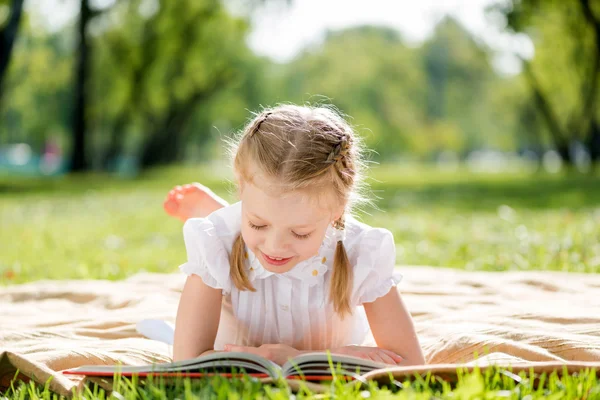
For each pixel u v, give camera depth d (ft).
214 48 91.30
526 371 6.42
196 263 7.68
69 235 25.67
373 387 5.90
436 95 152.05
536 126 132.05
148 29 84.38
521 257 17.76
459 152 189.47
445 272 14.52
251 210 6.74
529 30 88.12
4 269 17.66
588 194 44.42
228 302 7.97
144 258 20.03
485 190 51.11
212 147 152.66
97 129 94.17
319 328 7.88
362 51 140.36
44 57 96.84
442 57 151.84
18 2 53.62
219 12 87.51
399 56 140.87
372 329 7.91
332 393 5.81
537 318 9.88
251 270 7.70
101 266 18.51
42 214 34.32
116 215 33.68
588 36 81.46
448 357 8.39
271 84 118.42
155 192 51.31
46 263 18.92
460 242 21.50
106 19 82.38
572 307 10.93
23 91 107.55
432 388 6.24
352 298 7.81
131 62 84.84
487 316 10.12
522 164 186.29
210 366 6.48
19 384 6.98
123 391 6.30
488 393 5.60
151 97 90.74
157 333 9.48
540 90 100.42
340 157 6.82
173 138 101.45
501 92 136.05
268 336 7.93
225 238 7.75
